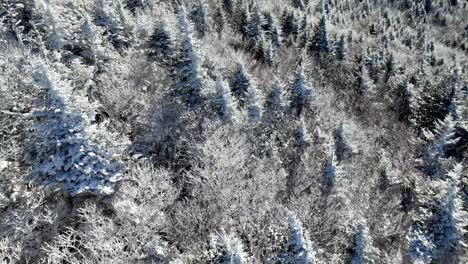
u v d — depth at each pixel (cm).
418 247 1977
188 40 2483
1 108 1688
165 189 1664
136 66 2616
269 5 8656
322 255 1656
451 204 2006
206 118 2180
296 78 3325
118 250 1327
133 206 1509
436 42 13000
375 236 1972
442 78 4138
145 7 5047
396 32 11950
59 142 1463
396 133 3541
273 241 1591
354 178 2427
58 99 1473
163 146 2100
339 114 3434
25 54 2228
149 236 1460
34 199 1445
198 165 1931
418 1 16062
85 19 2662
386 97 4716
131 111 2192
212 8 6800
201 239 1556
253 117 2591
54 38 2566
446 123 2930
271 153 2323
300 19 7888
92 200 1603
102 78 2345
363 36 9750
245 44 5362
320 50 6075
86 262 1271
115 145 1630
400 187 2483
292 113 3055
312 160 2331
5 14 2952
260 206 1697
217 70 3098
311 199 1820
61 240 1405
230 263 1318
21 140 1694
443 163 2867
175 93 2509
